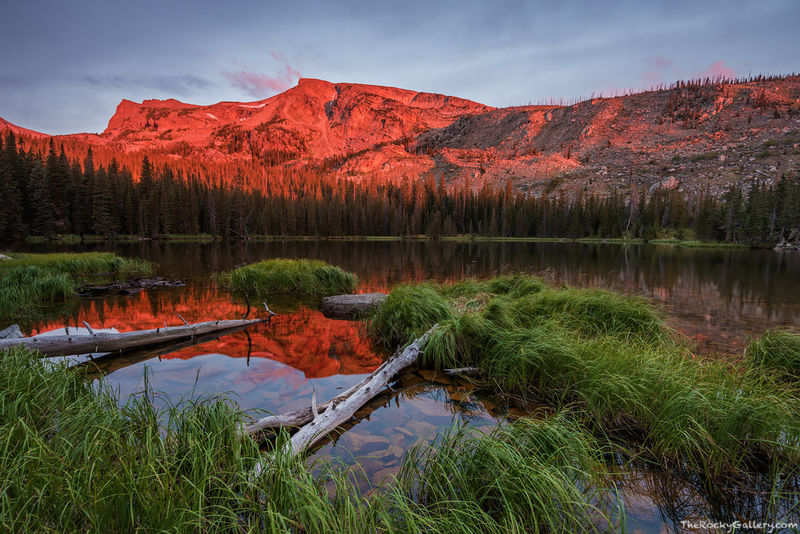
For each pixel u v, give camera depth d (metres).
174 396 4.34
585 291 7.85
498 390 4.85
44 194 55.00
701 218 73.56
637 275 19.25
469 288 9.95
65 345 5.87
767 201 63.91
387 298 8.05
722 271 21.55
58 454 2.44
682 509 2.69
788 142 129.50
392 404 4.44
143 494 2.13
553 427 3.06
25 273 12.77
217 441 2.86
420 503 2.55
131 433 2.72
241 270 13.84
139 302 10.81
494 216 100.56
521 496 2.46
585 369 4.39
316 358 6.04
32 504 2.07
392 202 113.50
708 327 8.12
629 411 3.88
